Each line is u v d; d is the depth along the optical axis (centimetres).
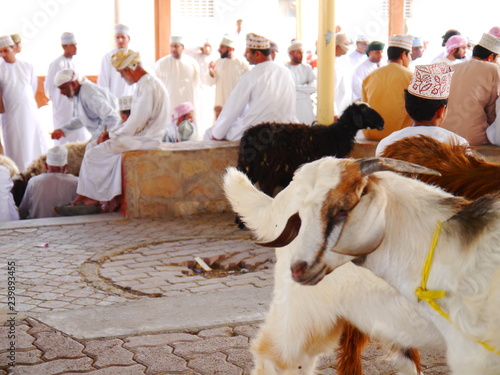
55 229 735
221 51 1215
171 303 480
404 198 234
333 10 817
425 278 229
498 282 216
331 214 213
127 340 413
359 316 279
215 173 816
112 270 579
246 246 655
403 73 800
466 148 329
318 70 838
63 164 859
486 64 764
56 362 382
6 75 1136
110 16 1459
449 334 230
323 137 722
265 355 305
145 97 788
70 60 1177
